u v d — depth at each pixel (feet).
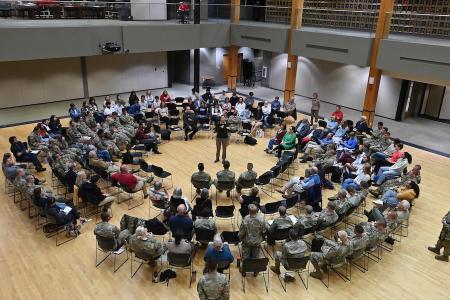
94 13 58.08
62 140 39.60
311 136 45.24
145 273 25.67
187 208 28.66
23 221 31.09
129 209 33.14
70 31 52.80
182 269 26.16
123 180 32.14
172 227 25.88
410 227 31.89
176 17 64.18
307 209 26.61
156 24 60.64
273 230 26.48
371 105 53.26
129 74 71.82
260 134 51.03
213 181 33.96
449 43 45.60
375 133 44.39
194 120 49.03
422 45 45.11
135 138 44.19
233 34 69.87
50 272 25.52
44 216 29.50
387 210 31.19
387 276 26.13
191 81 79.36
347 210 28.96
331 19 61.87
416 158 46.16
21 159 38.47
